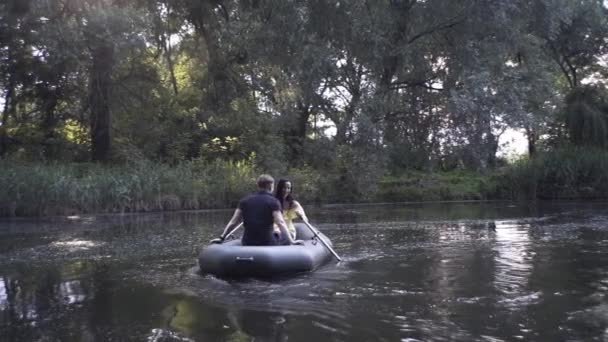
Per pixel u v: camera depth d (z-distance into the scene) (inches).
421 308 205.9
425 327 181.5
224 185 824.9
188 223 569.0
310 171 908.6
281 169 874.8
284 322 189.2
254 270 270.8
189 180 808.3
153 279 269.3
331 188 907.4
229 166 864.9
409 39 917.8
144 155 912.3
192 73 1153.4
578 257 314.2
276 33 845.8
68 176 719.7
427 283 251.1
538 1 839.1
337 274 276.2
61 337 177.6
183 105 1039.6
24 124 968.3
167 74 1176.2
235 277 271.6
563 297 220.2
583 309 201.3
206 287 249.1
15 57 866.1
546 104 916.6
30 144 951.6
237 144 941.8
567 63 1283.2
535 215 607.8
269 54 880.9
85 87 912.3
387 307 208.1
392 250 358.0
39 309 213.0
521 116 789.2
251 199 299.3
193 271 290.0
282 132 994.7
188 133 952.3
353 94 903.7
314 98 892.6
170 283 259.1
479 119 805.9
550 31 871.7
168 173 798.5
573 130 1075.3
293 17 818.8
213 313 202.4
